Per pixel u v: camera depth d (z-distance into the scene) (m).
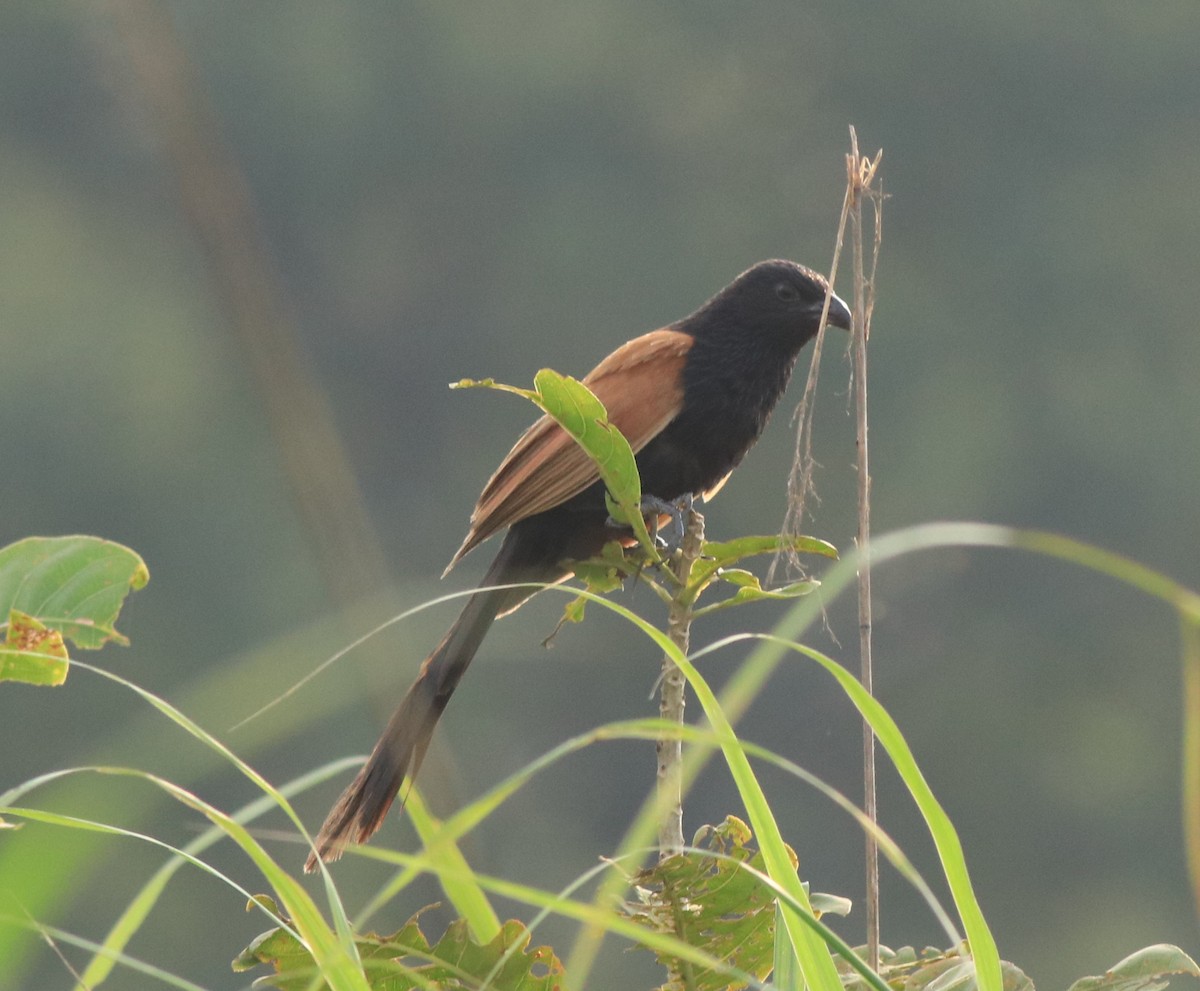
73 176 20.52
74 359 19.22
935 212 20.61
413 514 19.72
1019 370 19.61
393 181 20.95
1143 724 17.64
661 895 2.65
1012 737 17.34
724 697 2.19
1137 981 2.58
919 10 20.81
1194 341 19.80
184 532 18.58
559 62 21.00
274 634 17.86
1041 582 18.28
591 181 21.02
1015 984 2.72
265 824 14.78
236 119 20.80
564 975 2.57
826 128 21.00
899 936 15.94
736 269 20.30
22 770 16.19
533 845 15.94
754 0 21.30
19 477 18.77
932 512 18.58
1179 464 19.05
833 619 16.52
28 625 2.59
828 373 18.72
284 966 2.62
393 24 21.16
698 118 21.09
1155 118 20.64
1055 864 17.09
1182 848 17.16
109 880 14.23
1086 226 20.16
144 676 17.44
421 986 2.62
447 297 20.64
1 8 20.41
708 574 3.04
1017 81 20.67
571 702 16.30
